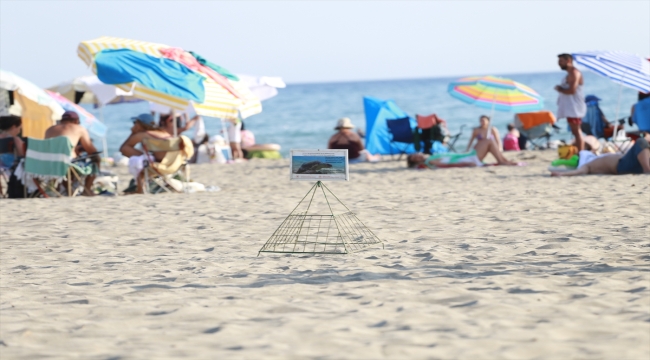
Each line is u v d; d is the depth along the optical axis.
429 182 29.03
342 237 15.47
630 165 27.98
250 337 8.40
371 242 15.45
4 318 9.69
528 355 7.43
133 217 20.62
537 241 14.77
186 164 28.08
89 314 9.80
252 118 132.00
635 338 7.82
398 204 22.12
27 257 14.91
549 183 26.45
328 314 9.37
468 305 9.57
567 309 9.20
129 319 9.45
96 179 27.95
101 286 11.75
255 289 11.09
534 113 50.03
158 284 11.66
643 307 9.11
